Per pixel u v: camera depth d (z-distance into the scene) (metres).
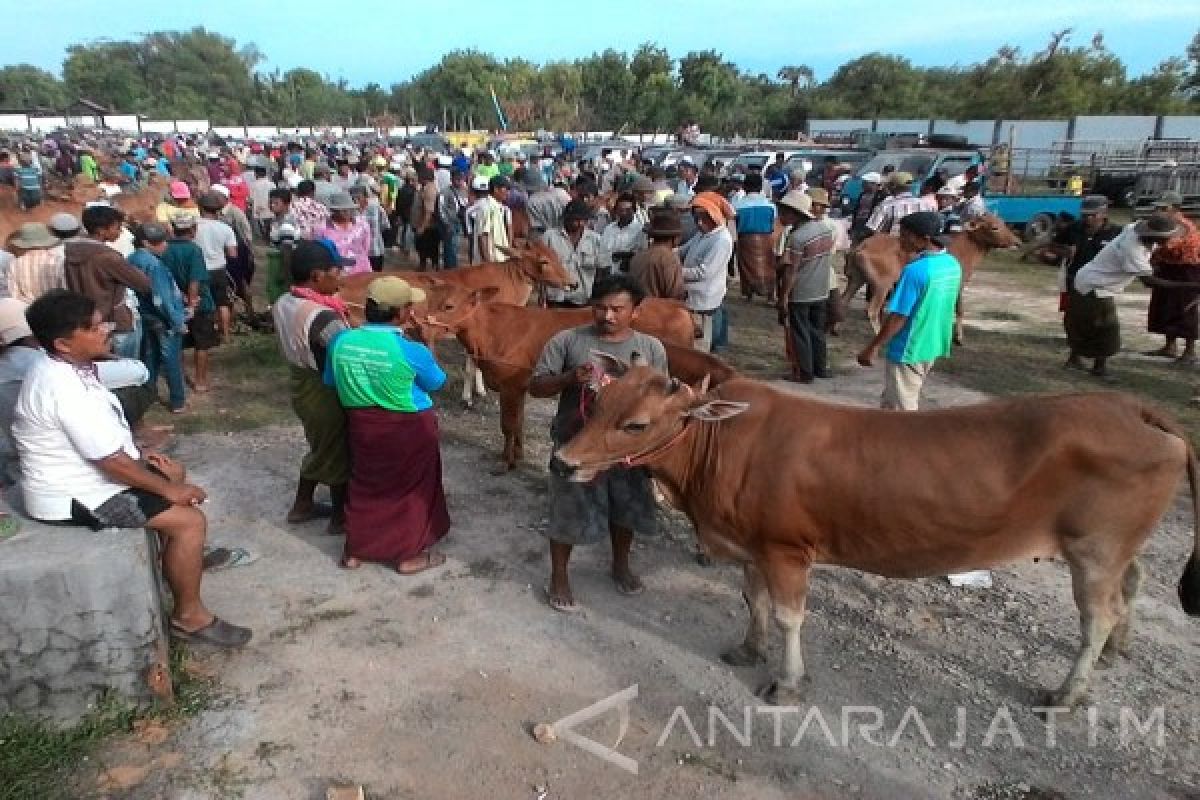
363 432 5.11
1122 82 50.03
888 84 72.75
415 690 4.26
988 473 3.71
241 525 5.98
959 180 18.38
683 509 4.34
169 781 3.63
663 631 4.81
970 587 5.28
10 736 3.74
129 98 107.56
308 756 3.80
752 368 9.86
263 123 110.19
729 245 8.55
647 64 77.19
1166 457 3.71
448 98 87.44
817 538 3.99
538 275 8.88
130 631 3.84
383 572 5.39
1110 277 9.16
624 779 3.71
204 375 8.69
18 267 6.76
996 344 11.09
